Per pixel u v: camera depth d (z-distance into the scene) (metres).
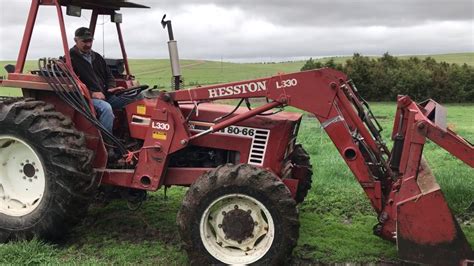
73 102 5.31
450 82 31.78
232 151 5.48
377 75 32.09
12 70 5.61
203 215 4.62
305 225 5.92
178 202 6.84
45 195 5.17
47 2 5.30
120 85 6.41
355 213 6.41
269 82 4.95
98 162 5.46
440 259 4.39
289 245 4.56
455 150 4.47
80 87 5.29
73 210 5.20
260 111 5.04
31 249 4.99
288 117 5.54
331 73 4.86
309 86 4.88
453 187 7.13
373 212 6.43
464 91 31.78
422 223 4.41
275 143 5.35
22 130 5.15
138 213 6.34
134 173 5.31
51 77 5.30
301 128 15.73
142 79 41.66
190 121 5.48
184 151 5.56
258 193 4.54
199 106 5.73
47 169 5.13
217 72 59.31
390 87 31.98
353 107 4.94
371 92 32.22
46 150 5.10
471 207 6.49
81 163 5.13
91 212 6.37
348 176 8.09
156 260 4.92
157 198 7.01
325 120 4.89
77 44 5.64
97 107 5.48
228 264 4.59
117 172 5.36
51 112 5.29
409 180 4.47
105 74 6.06
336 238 5.46
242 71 60.91
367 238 5.46
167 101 5.16
